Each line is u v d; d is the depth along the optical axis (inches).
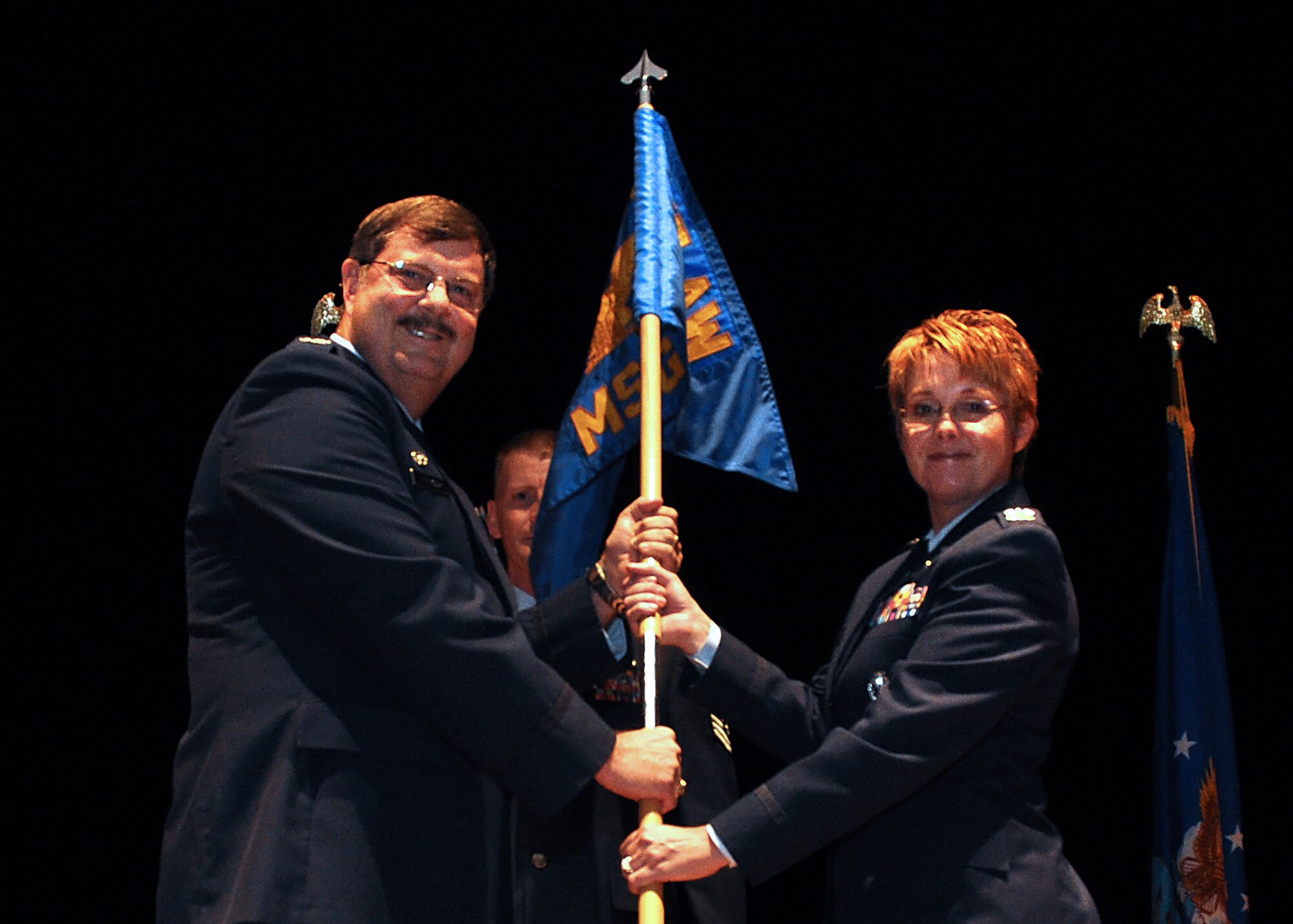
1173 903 127.3
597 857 115.6
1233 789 128.6
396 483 93.6
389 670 89.1
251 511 91.0
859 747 97.5
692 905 115.5
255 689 90.0
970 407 108.3
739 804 98.5
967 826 98.8
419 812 89.6
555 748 91.3
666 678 124.7
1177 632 131.4
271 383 95.7
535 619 118.0
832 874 104.3
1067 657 102.8
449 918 88.5
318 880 84.4
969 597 101.1
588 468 126.3
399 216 106.1
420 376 104.1
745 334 131.1
